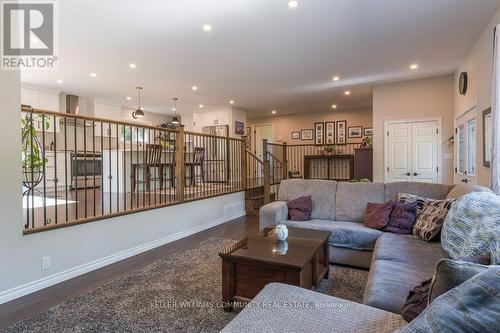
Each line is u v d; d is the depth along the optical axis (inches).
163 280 100.5
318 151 370.0
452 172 209.5
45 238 97.3
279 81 224.5
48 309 81.7
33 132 105.3
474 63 154.1
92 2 111.9
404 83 225.3
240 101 301.6
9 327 73.0
